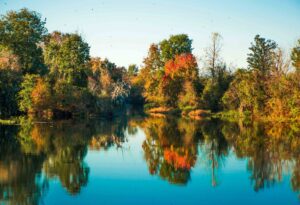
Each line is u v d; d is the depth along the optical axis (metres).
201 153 32.06
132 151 32.69
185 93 86.00
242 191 20.95
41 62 73.62
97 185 21.67
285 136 42.56
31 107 57.94
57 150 31.47
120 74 122.81
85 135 41.50
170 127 53.47
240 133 45.69
